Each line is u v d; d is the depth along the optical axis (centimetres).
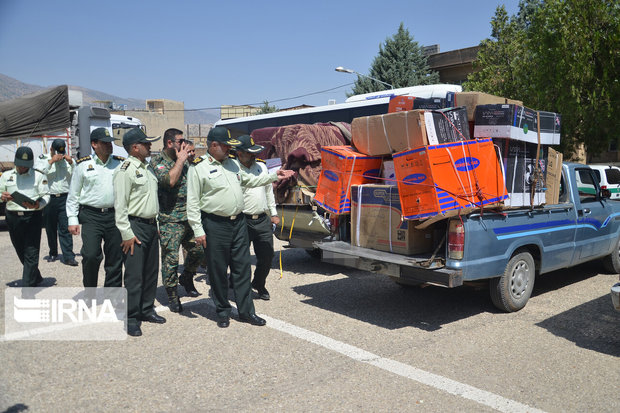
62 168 842
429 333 514
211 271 521
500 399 369
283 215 789
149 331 514
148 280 532
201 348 466
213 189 507
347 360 439
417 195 509
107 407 351
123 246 493
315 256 908
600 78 1579
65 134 1434
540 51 1648
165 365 425
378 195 570
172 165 584
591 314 579
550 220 626
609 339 498
